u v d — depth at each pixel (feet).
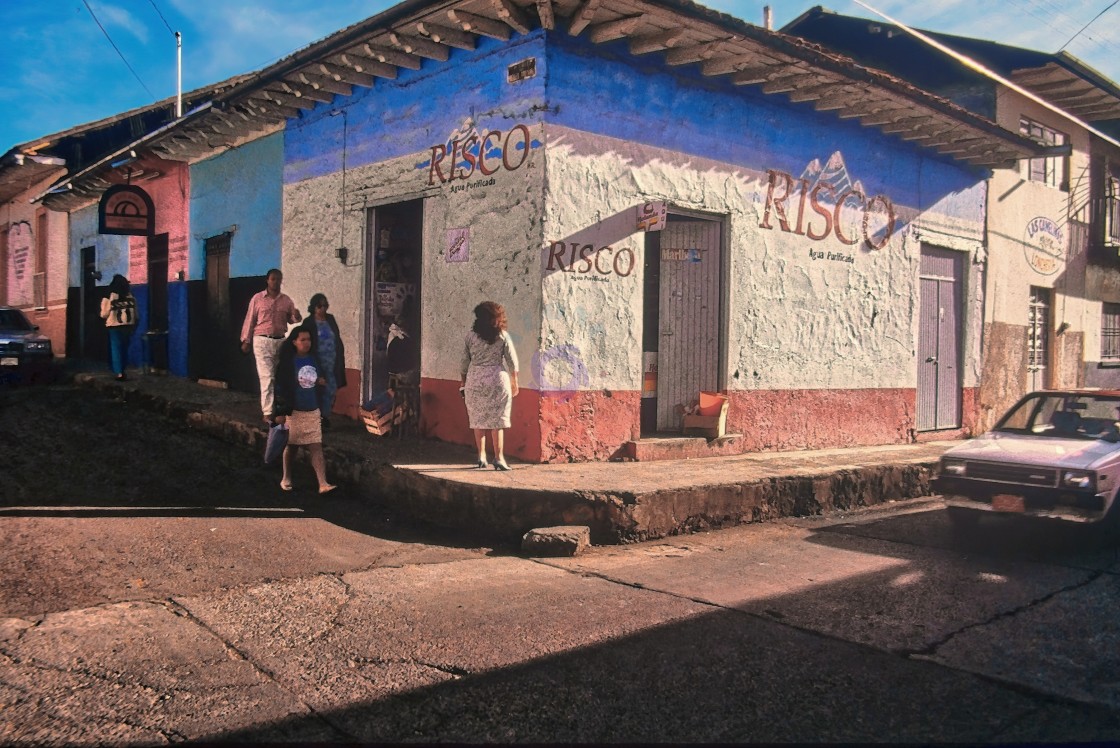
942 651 14.38
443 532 22.25
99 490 24.62
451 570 18.65
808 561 20.52
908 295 38.11
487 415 23.95
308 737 10.61
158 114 59.47
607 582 18.01
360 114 32.76
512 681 12.51
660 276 30.50
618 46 26.66
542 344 25.11
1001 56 42.83
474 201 27.40
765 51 26.50
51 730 10.54
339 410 33.94
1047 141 48.01
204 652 13.34
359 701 11.72
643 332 29.96
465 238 27.76
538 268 25.08
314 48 28.58
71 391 43.86
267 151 39.27
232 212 42.04
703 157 29.30
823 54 27.50
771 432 32.04
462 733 10.84
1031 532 24.52
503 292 26.32
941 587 18.37
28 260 73.20
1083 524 21.45
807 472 27.09
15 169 62.08
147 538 20.03
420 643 13.99
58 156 62.49
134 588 16.44
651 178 27.73
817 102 32.17
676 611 16.03
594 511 21.53
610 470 25.20
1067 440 23.91
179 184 47.65
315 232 35.29
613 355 26.99
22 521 20.81
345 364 33.30
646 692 12.25
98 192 55.26
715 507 23.98
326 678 12.50
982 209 42.63
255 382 39.60
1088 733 11.30
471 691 12.14
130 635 13.92
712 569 19.48
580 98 25.72
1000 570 20.01
